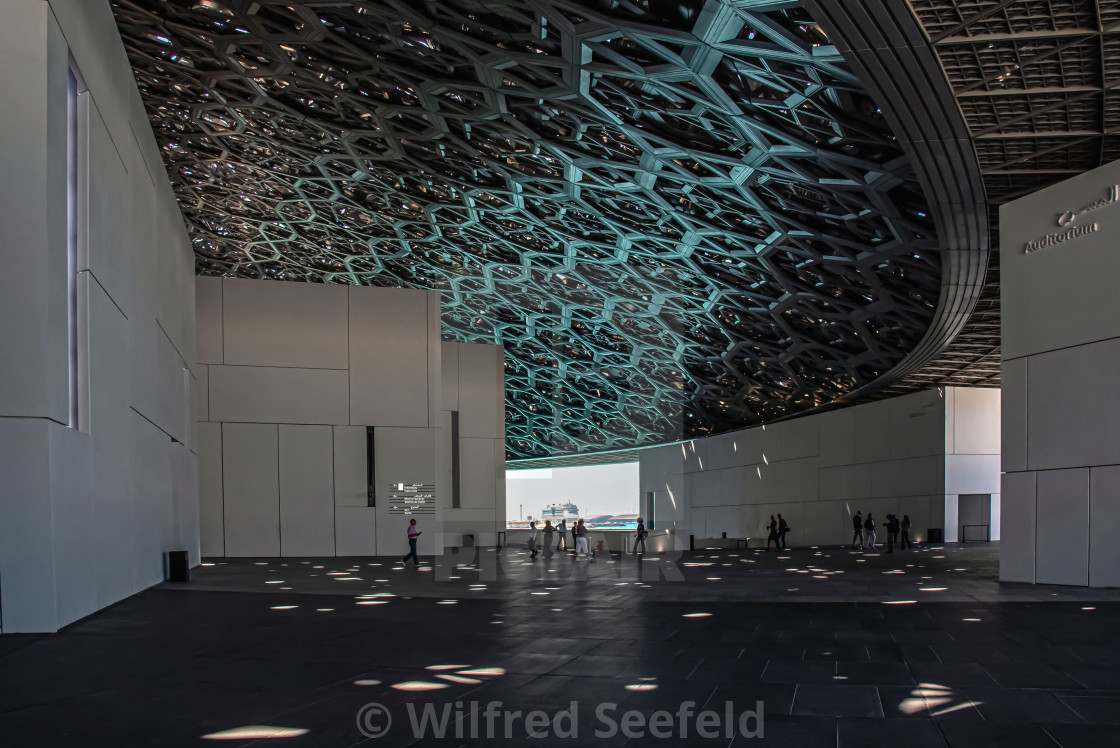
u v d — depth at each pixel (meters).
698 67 16.62
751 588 14.85
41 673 7.07
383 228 35.72
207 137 27.97
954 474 33.97
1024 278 15.04
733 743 4.95
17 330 8.98
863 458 39.38
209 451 24.75
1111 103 13.41
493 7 16.44
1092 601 11.92
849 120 16.56
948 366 36.41
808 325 34.81
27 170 8.98
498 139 24.20
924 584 15.08
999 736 5.02
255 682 6.69
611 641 8.77
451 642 8.75
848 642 8.57
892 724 5.33
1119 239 13.43
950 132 14.68
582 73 18.45
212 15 19.77
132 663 7.53
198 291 25.14
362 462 25.70
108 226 12.03
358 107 23.92
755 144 19.58
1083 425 13.86
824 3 10.95
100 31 11.86
